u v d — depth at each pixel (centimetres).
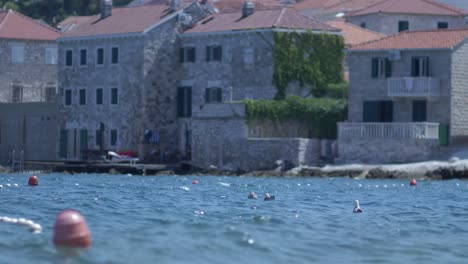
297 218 16462
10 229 14325
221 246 13300
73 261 11969
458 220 16912
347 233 14912
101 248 12800
